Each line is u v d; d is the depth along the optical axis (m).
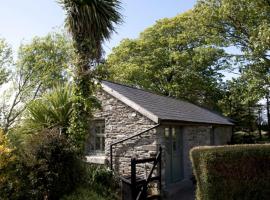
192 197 10.89
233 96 20.48
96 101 10.03
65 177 7.77
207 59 21.98
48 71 22.94
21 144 8.33
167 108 13.75
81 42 9.91
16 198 7.22
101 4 10.07
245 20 19.16
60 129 9.98
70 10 9.91
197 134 15.23
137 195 9.73
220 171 7.16
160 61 27.91
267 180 6.96
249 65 18.81
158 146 11.41
